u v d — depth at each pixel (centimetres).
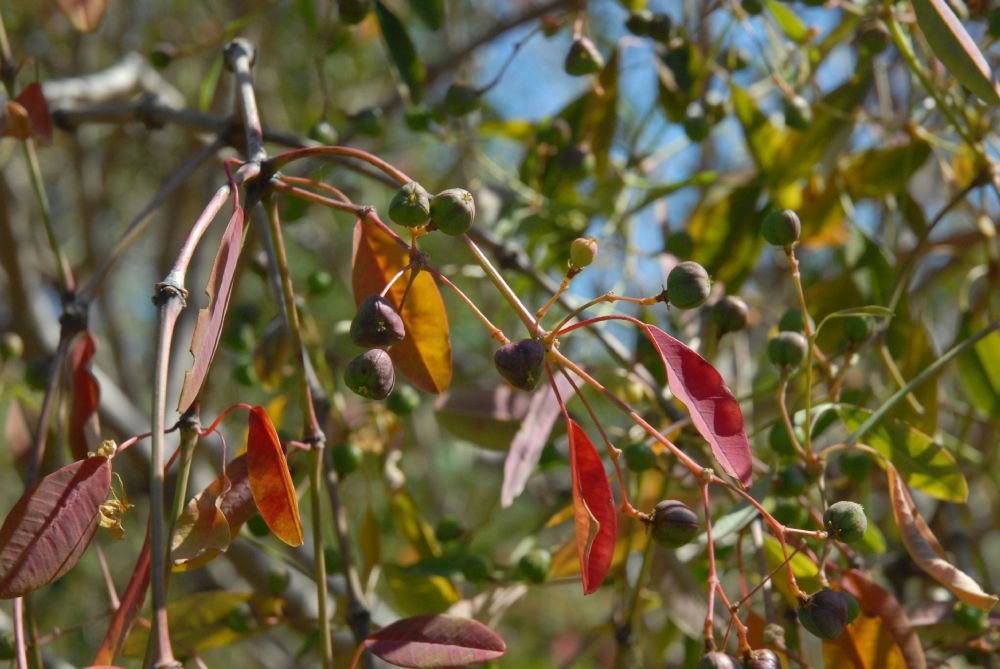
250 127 54
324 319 119
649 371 65
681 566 62
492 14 117
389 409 67
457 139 72
